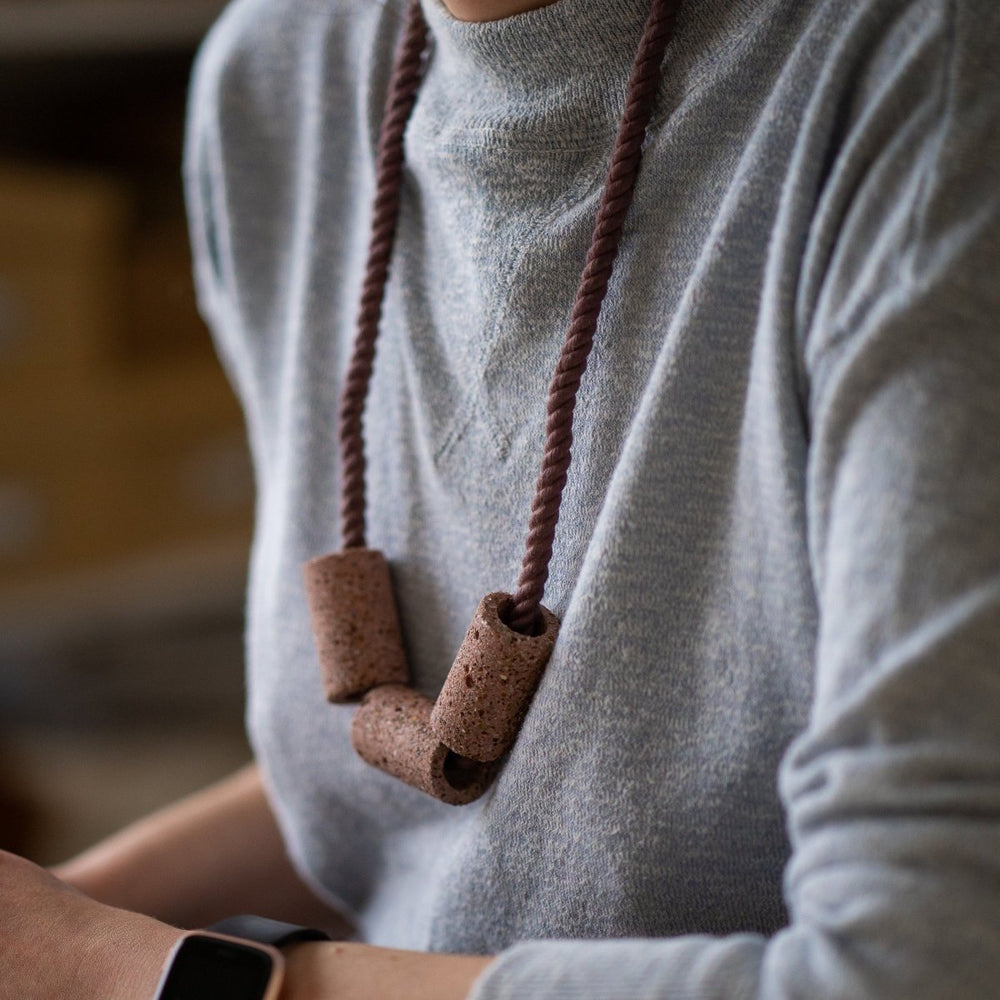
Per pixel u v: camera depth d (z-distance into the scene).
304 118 0.69
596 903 0.57
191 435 1.46
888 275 0.50
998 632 0.48
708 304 0.54
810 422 0.52
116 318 1.38
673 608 0.55
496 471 0.60
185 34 1.32
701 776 0.55
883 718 0.49
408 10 0.64
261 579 0.70
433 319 0.62
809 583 0.53
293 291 0.70
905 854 0.48
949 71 0.50
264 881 0.75
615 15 0.56
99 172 1.40
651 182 0.56
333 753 0.66
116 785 1.58
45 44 1.27
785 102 0.54
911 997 0.47
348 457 0.64
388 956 0.56
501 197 0.59
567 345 0.57
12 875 0.62
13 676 1.80
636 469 0.55
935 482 0.49
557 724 0.56
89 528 1.38
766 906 0.56
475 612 0.61
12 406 1.27
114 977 0.58
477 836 0.59
